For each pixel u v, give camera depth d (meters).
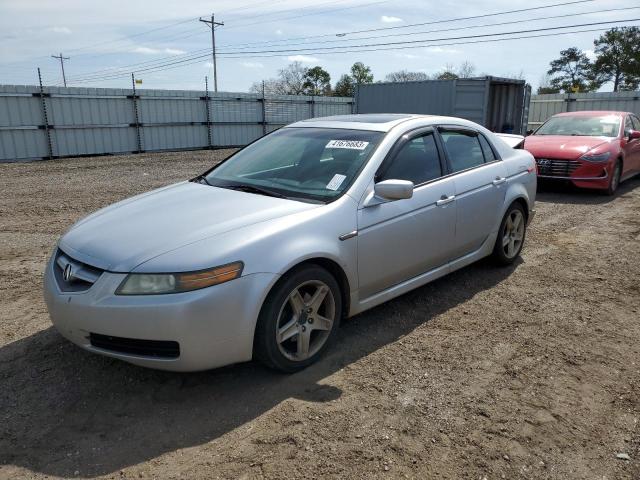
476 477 2.52
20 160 17.66
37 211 8.82
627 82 59.56
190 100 22.59
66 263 3.18
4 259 5.91
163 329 2.84
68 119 18.73
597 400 3.19
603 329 4.16
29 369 3.45
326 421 2.91
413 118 4.57
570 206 8.98
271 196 3.76
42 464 2.57
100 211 3.88
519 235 5.64
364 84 17.94
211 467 2.55
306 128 4.66
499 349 3.80
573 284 5.15
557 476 2.55
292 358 3.36
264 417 2.95
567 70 63.09
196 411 3.00
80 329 3.00
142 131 21.17
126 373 3.40
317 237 3.35
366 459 2.62
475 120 15.47
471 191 4.68
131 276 2.89
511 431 2.87
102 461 2.60
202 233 3.13
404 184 3.61
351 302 3.70
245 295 3.00
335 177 3.83
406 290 4.19
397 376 3.40
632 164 10.91
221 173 4.39
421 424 2.91
